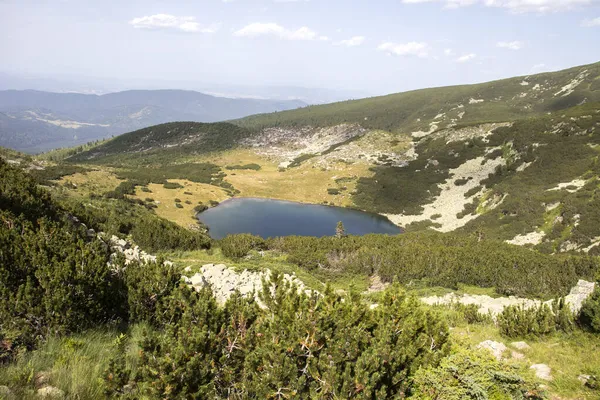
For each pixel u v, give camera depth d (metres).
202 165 123.69
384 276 25.38
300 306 7.29
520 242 45.75
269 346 5.80
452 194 76.50
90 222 19.59
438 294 21.61
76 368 5.63
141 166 131.12
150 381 5.23
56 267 7.77
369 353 5.84
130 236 26.16
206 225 68.94
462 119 173.88
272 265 25.33
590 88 161.38
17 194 14.96
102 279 8.52
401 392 5.77
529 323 10.77
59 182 63.25
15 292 7.33
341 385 5.35
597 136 63.69
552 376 7.61
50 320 7.07
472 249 29.22
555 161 63.06
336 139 153.38
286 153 147.38
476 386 5.77
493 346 9.36
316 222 74.19
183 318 6.73
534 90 190.12
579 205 44.22
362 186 91.94
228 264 21.88
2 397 4.50
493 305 19.23
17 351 6.12
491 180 73.19
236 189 95.75
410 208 77.50
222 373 5.94
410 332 6.86
